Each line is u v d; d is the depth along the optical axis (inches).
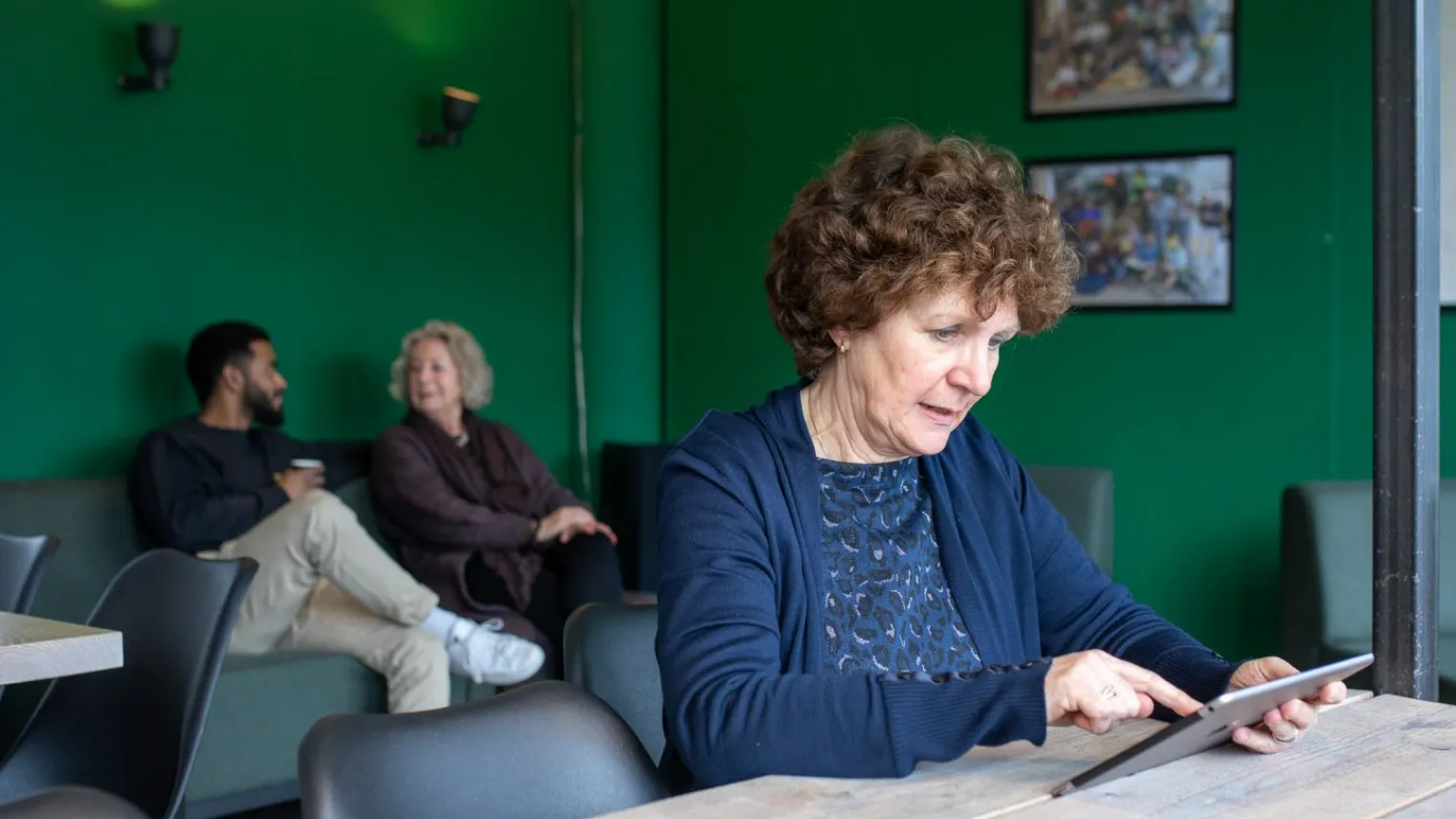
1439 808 45.6
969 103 197.9
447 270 199.6
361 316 189.0
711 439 59.3
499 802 53.0
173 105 168.9
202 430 154.7
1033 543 66.3
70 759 88.5
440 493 163.2
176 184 169.3
